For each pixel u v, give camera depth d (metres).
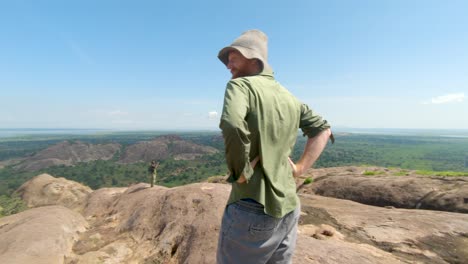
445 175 14.15
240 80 1.85
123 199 9.94
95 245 6.95
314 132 2.32
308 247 4.96
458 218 7.28
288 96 2.10
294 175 2.18
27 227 6.92
